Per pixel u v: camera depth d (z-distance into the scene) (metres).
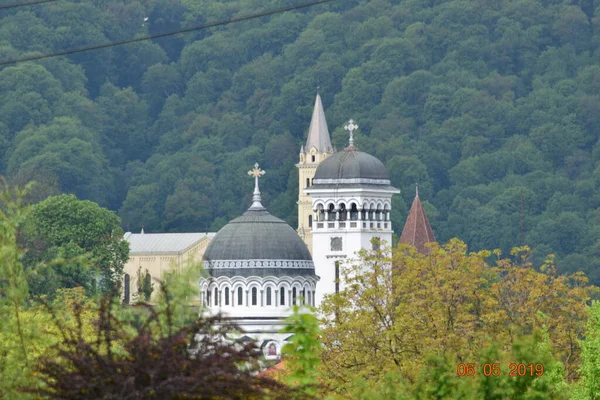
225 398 146.88
